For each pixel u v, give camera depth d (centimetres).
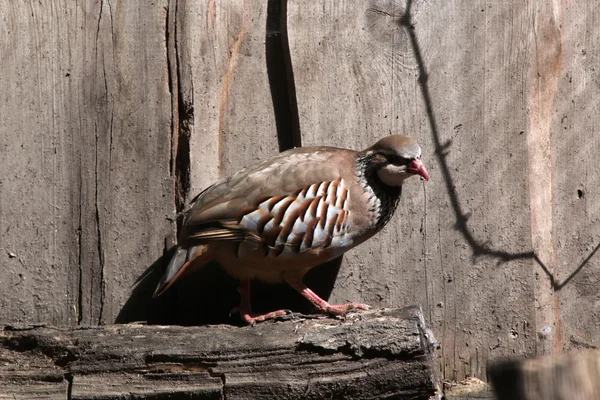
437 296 988
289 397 835
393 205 952
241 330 864
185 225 917
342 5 981
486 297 991
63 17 960
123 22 966
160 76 966
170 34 966
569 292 1019
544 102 1008
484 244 991
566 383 552
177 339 857
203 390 835
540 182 1002
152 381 846
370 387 840
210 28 975
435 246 989
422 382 837
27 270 955
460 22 993
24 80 953
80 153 960
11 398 845
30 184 955
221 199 905
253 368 843
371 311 894
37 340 866
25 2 955
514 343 990
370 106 984
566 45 1015
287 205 900
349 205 923
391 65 986
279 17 991
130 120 964
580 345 1013
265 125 986
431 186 989
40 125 955
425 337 850
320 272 992
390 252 987
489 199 993
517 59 998
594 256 1019
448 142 991
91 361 855
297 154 932
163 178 966
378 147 932
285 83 989
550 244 1006
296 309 997
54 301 959
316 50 977
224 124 980
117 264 965
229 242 911
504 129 995
